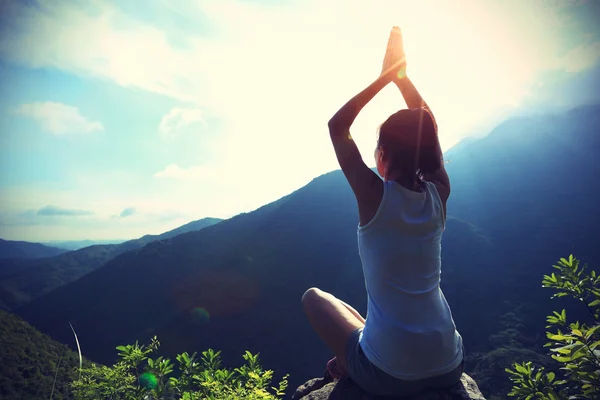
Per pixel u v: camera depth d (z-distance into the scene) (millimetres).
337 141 1390
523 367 2598
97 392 2691
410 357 1322
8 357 19312
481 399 1688
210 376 2906
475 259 74750
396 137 1398
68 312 84875
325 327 1665
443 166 1602
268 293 78188
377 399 1519
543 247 73938
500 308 60531
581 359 2207
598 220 80375
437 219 1399
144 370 2945
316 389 2072
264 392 2594
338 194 109625
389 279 1336
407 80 1706
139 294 87188
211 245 100375
